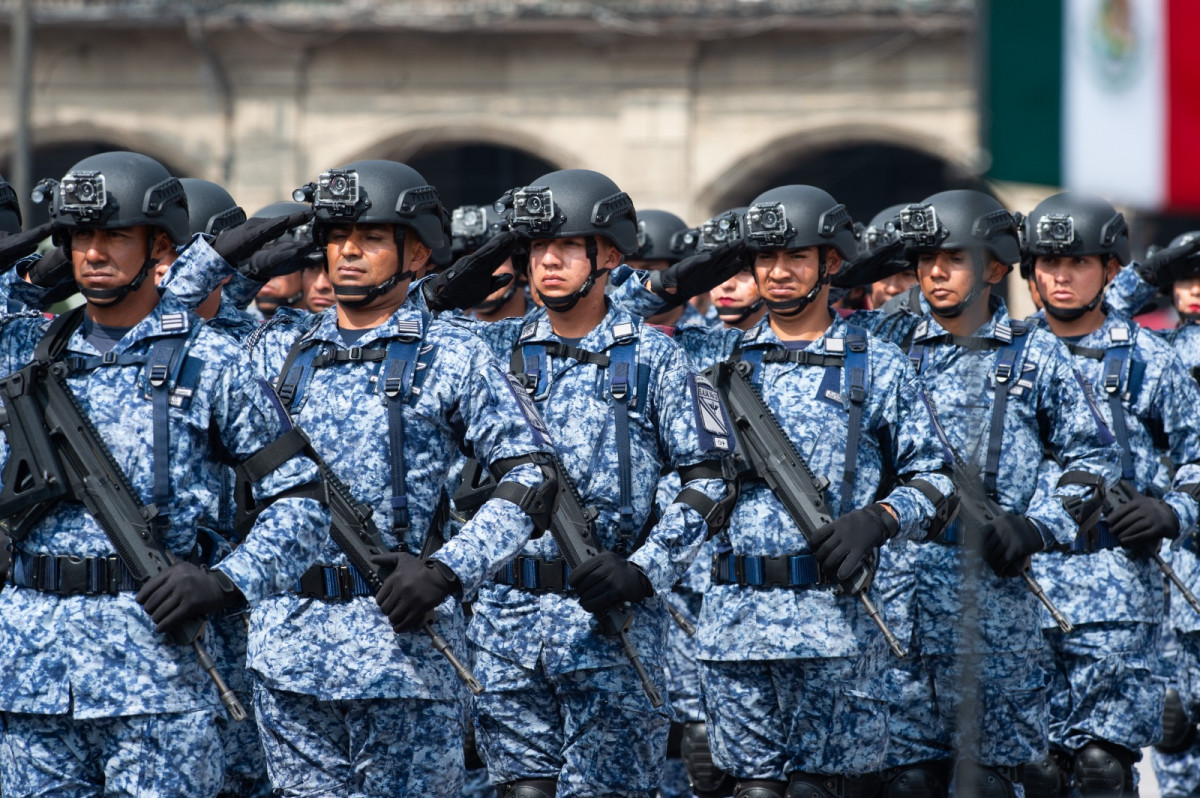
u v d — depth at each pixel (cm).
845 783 2102
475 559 1720
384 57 8662
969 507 1717
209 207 2536
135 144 8800
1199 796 2836
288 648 1800
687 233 2933
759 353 2148
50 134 8812
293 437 1688
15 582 1677
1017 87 1433
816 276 2114
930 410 2067
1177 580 2419
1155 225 5278
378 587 1791
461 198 8981
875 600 2052
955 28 8175
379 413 1831
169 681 1639
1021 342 2353
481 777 2617
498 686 2091
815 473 2056
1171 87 1441
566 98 8581
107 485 1636
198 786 1661
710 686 2128
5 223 2295
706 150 8531
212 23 8538
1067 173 1434
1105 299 2692
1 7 8531
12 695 1642
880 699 2092
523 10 8412
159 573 1595
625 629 1969
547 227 2081
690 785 2659
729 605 2089
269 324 2070
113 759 1652
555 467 1817
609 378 2080
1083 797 2467
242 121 8750
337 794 1831
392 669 1780
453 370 1836
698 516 1977
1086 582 2436
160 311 1700
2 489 1661
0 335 1814
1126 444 2480
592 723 2055
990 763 2344
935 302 2372
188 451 1667
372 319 1895
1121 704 2444
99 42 8750
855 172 8712
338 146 8738
